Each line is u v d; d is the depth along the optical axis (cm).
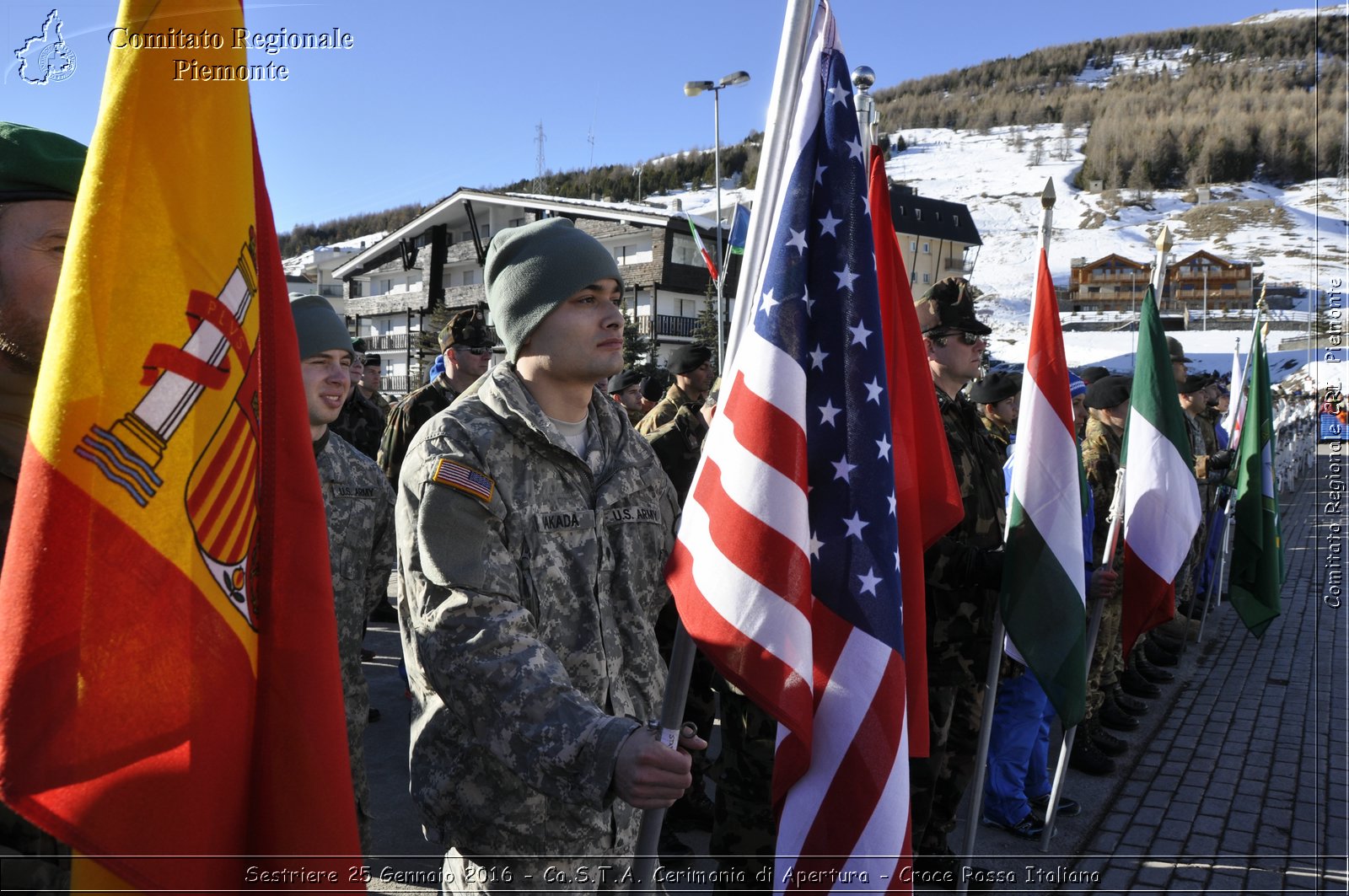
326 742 110
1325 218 11825
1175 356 768
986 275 10881
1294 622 870
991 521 361
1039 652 323
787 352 190
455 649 169
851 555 196
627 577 200
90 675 90
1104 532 528
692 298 4306
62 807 86
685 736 174
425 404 527
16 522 91
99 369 94
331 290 6184
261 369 114
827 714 191
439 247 4275
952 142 17425
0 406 118
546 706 163
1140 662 652
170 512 98
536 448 191
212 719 99
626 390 730
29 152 118
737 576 180
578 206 3906
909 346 284
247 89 110
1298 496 1736
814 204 203
